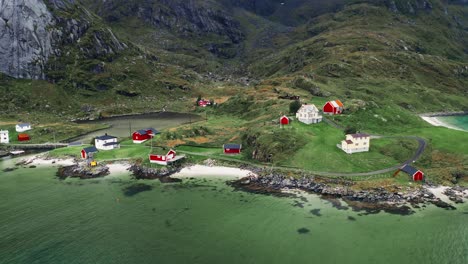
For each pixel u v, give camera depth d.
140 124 187.62
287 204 77.00
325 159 94.50
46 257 59.09
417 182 83.12
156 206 78.88
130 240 64.19
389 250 58.56
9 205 80.69
